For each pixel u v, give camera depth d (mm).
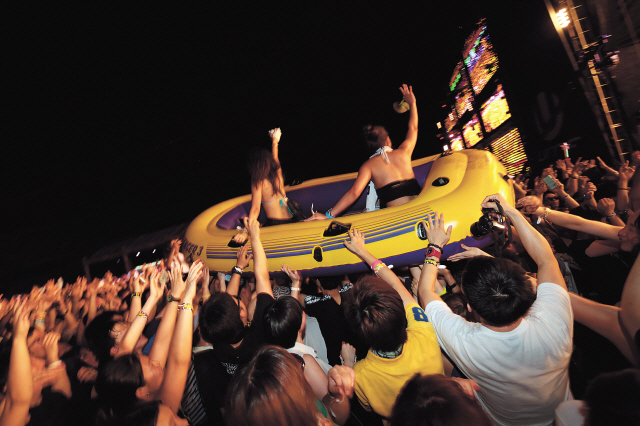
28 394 1642
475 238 2398
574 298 1488
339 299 2848
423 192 2787
